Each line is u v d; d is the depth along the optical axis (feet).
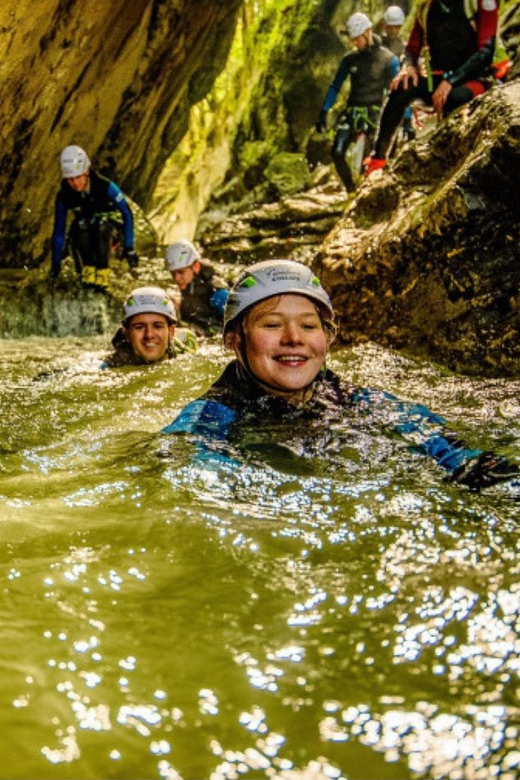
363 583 4.75
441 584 4.72
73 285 30.53
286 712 3.48
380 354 14.51
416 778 3.09
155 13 38.65
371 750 3.24
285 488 6.82
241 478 7.10
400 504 6.31
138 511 6.22
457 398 11.43
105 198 29.94
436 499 6.47
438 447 7.98
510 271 13.26
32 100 31.07
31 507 6.45
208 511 6.15
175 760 3.19
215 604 4.51
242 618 4.33
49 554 5.31
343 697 3.58
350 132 38.78
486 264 13.44
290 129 60.54
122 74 38.32
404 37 52.29
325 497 6.54
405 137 35.65
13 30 26.55
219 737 3.32
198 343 21.93
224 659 3.91
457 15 19.88
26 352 21.95
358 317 15.74
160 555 5.25
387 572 4.91
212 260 38.83
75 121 35.86
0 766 3.14
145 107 43.57
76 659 3.92
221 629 4.21
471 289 13.55
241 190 59.36
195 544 5.43
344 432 8.69
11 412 11.58
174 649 4.01
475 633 4.10
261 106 60.44
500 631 4.11
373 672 3.78
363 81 38.17
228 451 8.02
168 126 51.80
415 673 3.76
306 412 9.26
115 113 40.55
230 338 9.57
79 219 30.07
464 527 5.71
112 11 32.68
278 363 9.09
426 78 20.89
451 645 4.00
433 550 5.28
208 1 42.52
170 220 63.98
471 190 13.46
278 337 9.05
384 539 5.49
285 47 60.59
